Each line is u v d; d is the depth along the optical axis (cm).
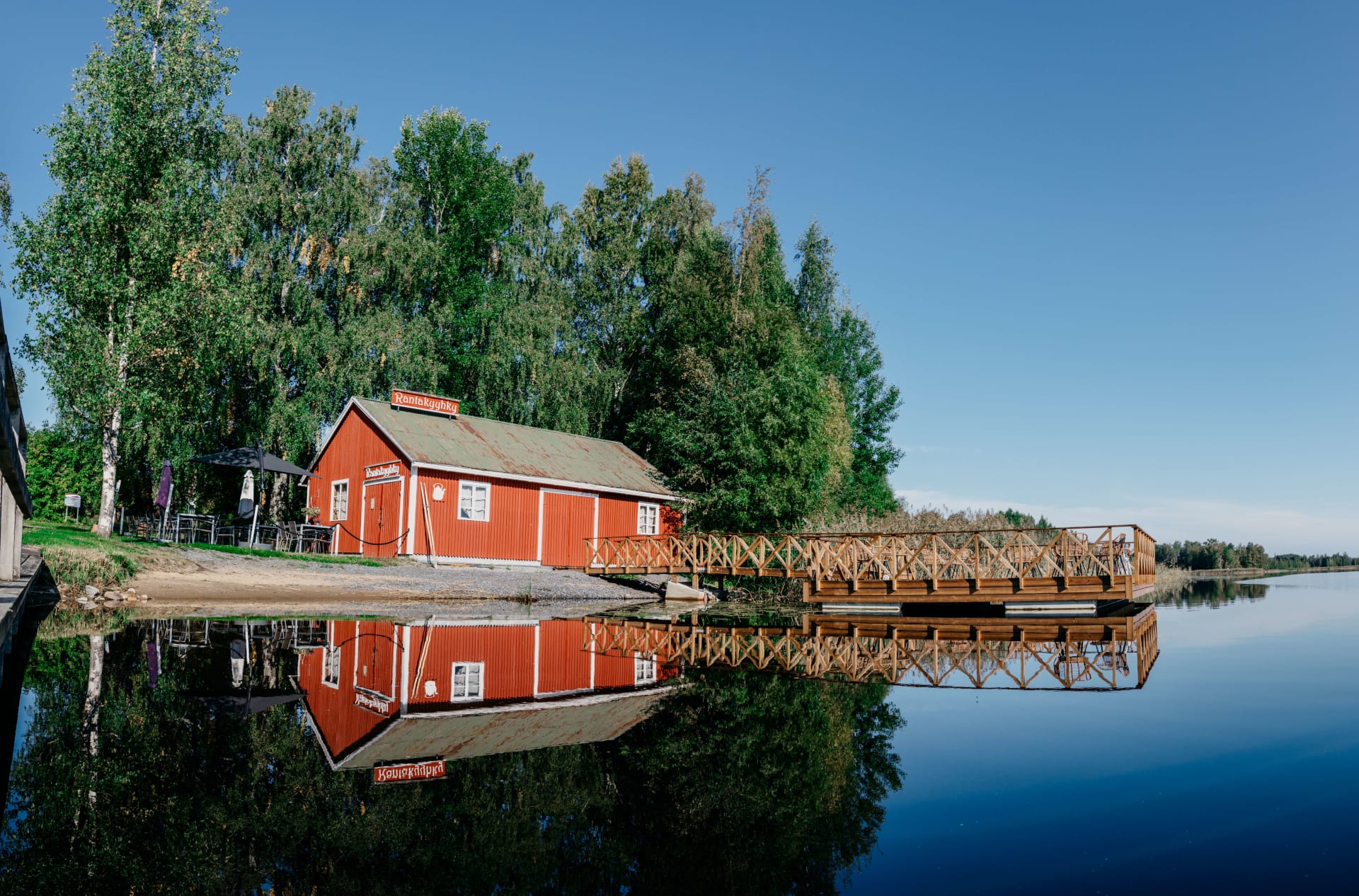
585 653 1079
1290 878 323
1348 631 1462
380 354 2820
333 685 774
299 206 2794
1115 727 637
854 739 604
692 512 2830
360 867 351
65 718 587
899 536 1672
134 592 1496
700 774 508
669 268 3784
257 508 2433
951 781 489
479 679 852
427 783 475
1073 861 349
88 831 379
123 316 1916
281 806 426
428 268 3191
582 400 3422
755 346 3111
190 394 2136
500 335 3153
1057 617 1659
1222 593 2867
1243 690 812
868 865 352
